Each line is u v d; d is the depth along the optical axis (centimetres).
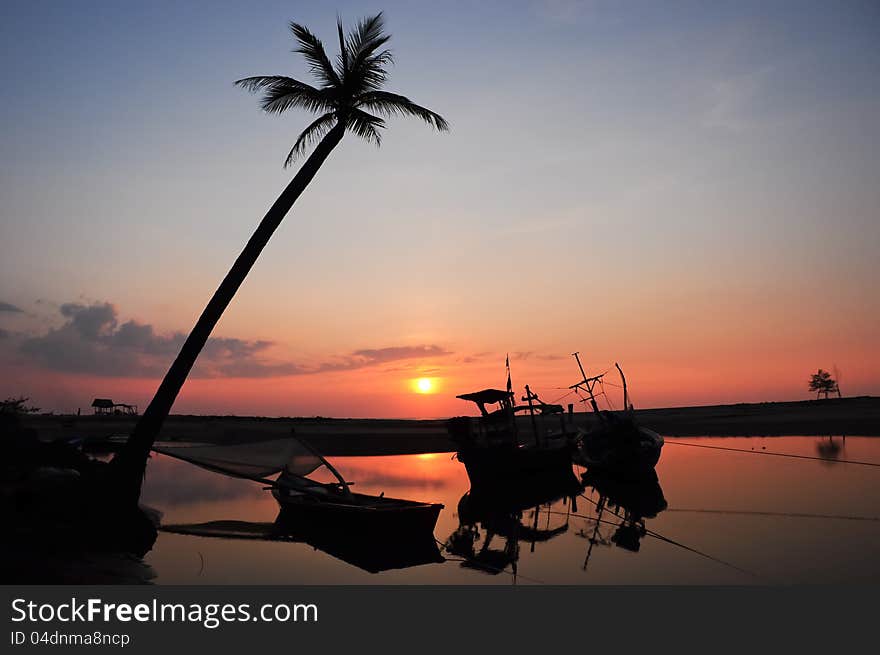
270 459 2008
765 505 1989
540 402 3250
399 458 4069
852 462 3020
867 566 1294
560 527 1875
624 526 1833
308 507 1727
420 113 2067
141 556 1449
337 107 2025
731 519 1803
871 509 1864
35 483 1548
